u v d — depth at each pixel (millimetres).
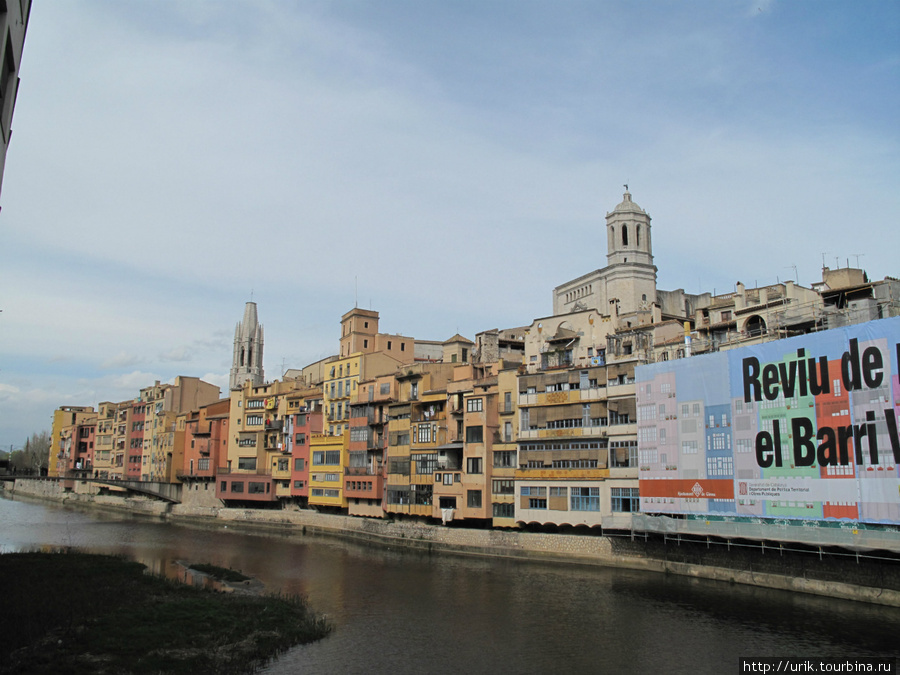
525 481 76125
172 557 79500
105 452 182875
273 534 104500
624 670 38812
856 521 50906
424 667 39156
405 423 94000
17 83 25906
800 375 55344
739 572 58656
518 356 101688
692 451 62906
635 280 97438
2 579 55031
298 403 120062
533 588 58938
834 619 46438
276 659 39906
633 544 66812
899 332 49344
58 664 34969
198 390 158250
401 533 87250
